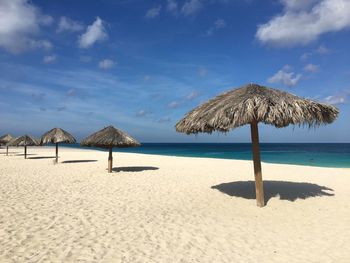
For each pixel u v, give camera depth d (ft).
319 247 16.21
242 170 49.32
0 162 61.82
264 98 20.97
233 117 20.99
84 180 37.29
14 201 25.45
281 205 24.70
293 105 20.80
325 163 82.53
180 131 26.02
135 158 77.87
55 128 62.69
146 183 35.27
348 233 18.33
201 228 19.25
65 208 23.61
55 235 17.62
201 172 46.09
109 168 44.91
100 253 15.20
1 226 18.95
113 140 43.42
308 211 23.04
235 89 24.91
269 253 15.44
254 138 24.45
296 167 54.70
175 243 16.70
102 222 20.21
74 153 101.40
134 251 15.52
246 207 24.20
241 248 16.08
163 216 21.81
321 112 22.67
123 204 25.20
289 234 18.21
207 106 24.52
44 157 78.74
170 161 67.77
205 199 26.99
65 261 14.23
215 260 14.57
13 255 14.75
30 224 19.52
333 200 26.53
